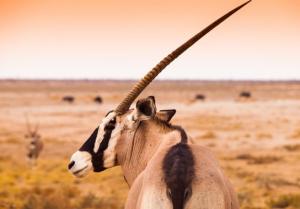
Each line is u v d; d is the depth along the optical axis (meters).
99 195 28.27
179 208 5.66
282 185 30.66
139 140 7.42
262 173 34.41
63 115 100.75
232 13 7.17
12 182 33.28
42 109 118.44
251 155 44.38
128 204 6.70
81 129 73.31
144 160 7.34
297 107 125.06
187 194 5.72
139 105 7.05
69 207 24.31
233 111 112.94
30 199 24.69
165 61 7.30
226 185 6.21
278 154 46.09
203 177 5.84
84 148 7.63
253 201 25.89
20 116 98.69
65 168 38.59
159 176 5.92
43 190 29.22
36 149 41.78
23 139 60.59
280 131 69.81
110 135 7.54
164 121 7.40
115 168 39.25
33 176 36.00
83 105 135.75
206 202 5.71
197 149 6.33
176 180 5.79
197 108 122.25
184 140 6.89
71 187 28.95
